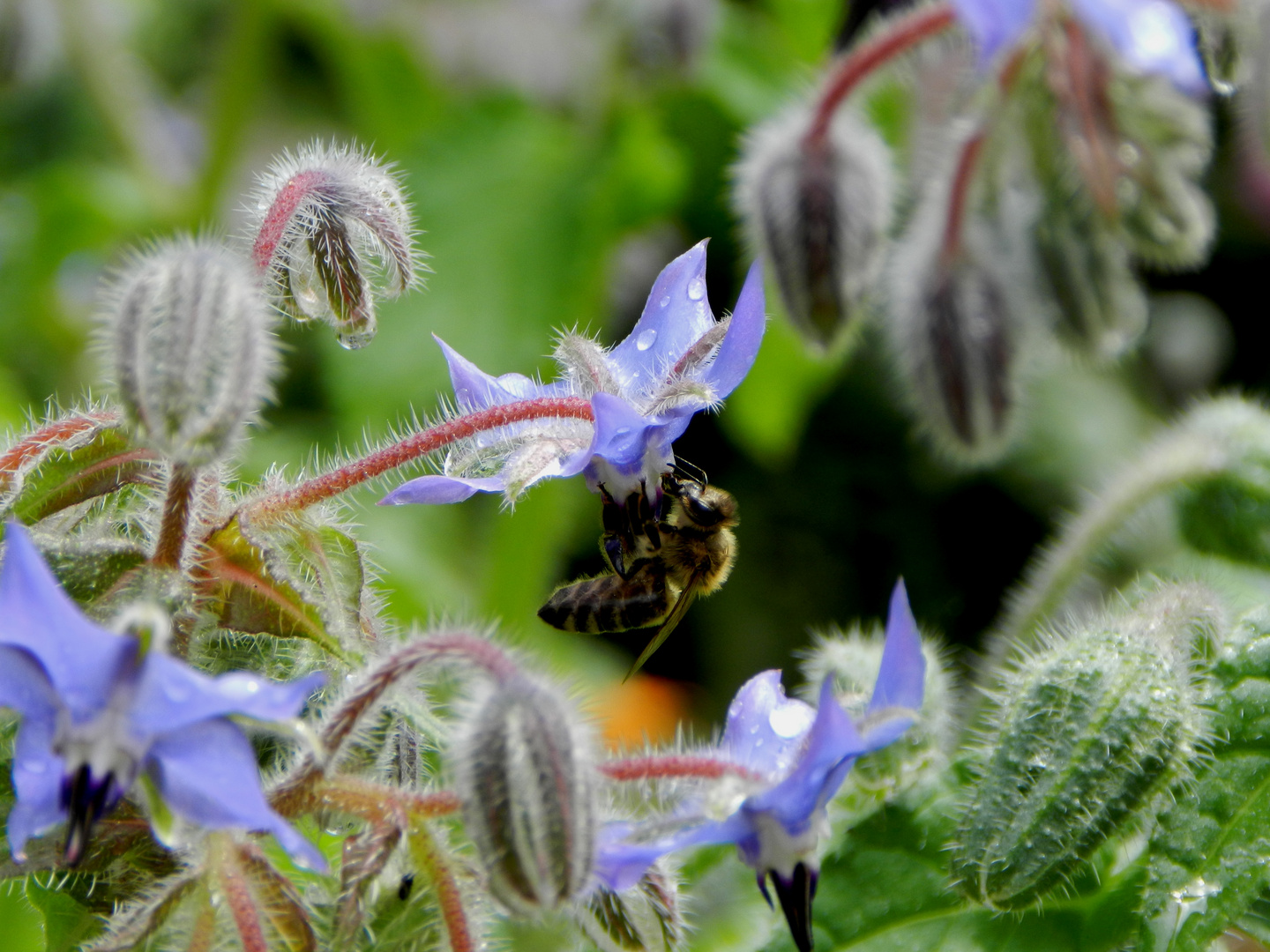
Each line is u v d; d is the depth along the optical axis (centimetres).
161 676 13
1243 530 18
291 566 15
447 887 14
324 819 15
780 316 19
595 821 14
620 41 24
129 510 15
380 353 23
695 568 17
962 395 19
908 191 23
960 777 16
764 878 14
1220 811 16
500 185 23
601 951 15
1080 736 15
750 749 15
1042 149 18
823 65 22
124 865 14
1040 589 19
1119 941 16
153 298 14
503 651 14
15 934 17
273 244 15
